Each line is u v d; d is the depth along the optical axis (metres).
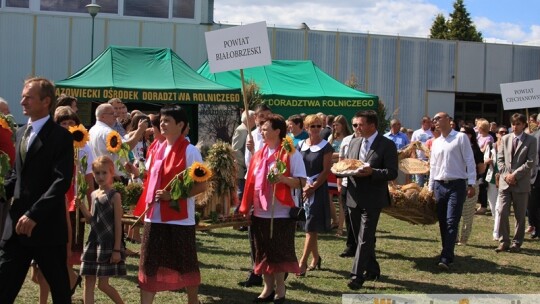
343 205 8.61
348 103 17.59
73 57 24.75
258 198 6.26
